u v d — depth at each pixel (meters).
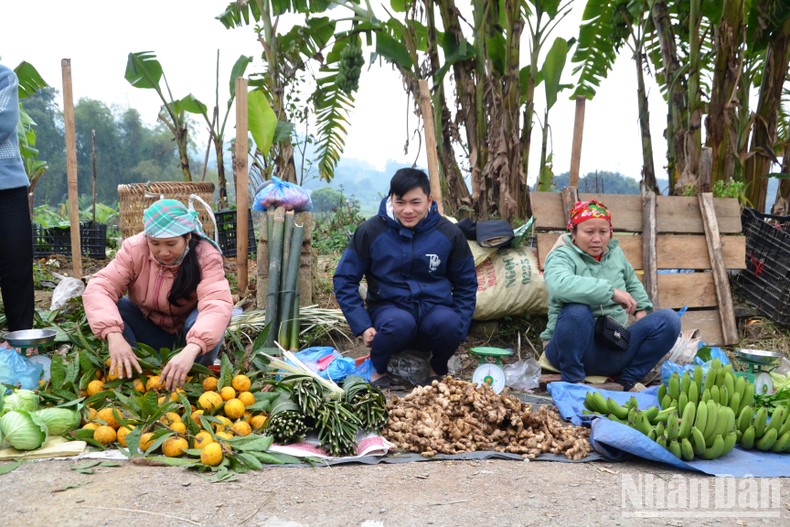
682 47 7.16
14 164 3.89
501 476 2.73
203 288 3.42
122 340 3.25
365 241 3.94
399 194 3.77
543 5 6.11
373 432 3.12
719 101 6.09
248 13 8.17
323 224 9.29
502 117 5.99
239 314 4.75
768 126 6.57
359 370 4.17
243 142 5.02
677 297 5.05
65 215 10.55
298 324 4.56
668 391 3.43
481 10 6.07
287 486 2.55
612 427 2.97
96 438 2.93
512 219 5.99
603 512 2.37
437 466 2.84
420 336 3.96
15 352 3.39
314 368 3.94
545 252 4.77
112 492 2.43
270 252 4.61
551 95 6.18
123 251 3.48
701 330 5.04
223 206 8.06
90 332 3.87
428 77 6.47
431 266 3.90
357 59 7.16
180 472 2.65
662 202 5.22
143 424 2.95
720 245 5.17
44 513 2.24
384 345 3.83
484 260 4.74
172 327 3.74
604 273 4.15
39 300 5.37
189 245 3.49
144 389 3.26
